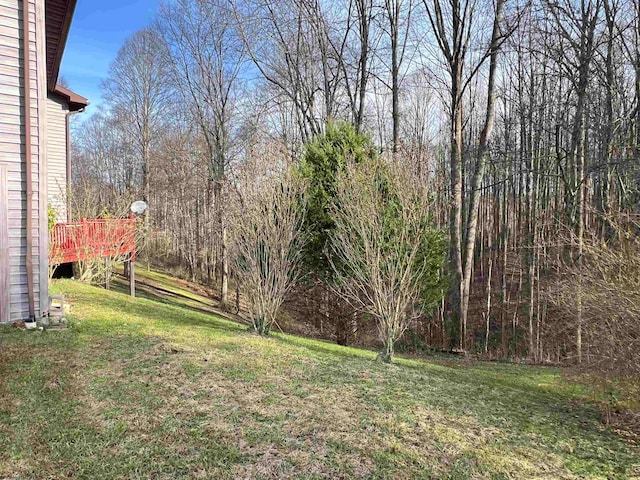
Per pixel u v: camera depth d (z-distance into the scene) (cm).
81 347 631
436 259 1012
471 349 1537
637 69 1305
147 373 550
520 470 392
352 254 812
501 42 1395
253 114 2180
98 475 333
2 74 663
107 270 1528
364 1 1605
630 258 587
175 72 2408
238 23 1731
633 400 572
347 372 652
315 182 1095
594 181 1527
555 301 919
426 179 866
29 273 701
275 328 1287
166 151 3050
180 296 2311
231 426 426
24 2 674
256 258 871
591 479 385
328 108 1689
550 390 791
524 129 2202
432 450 415
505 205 2558
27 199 692
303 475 351
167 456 364
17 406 433
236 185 899
